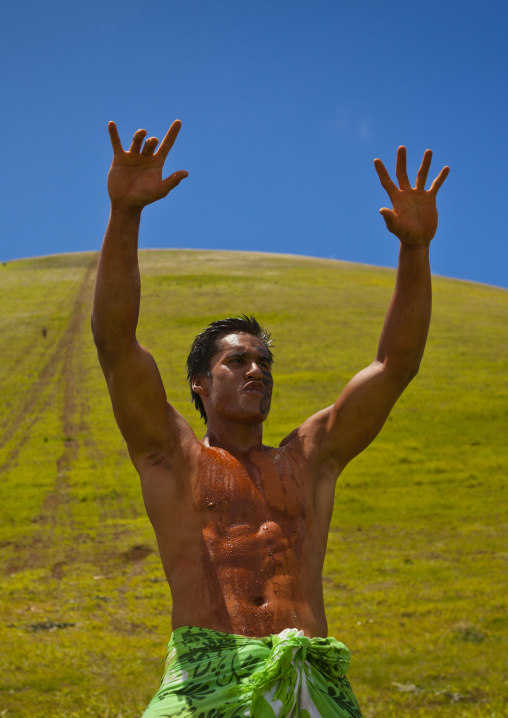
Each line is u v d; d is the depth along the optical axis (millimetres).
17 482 25969
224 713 2197
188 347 43969
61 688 9000
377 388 2920
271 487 2658
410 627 12375
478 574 16219
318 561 2627
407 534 19984
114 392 2719
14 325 53844
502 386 36844
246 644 2311
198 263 86750
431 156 2973
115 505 23500
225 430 2836
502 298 70062
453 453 27719
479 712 7953
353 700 2441
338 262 95562
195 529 2564
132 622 13305
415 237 2939
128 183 2688
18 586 16219
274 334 48219
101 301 2668
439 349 44969
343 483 24859
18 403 37188
